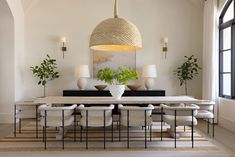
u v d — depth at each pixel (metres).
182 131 5.05
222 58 5.96
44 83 6.32
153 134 4.76
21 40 6.45
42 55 6.70
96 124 3.80
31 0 6.49
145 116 3.83
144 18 6.75
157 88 6.79
